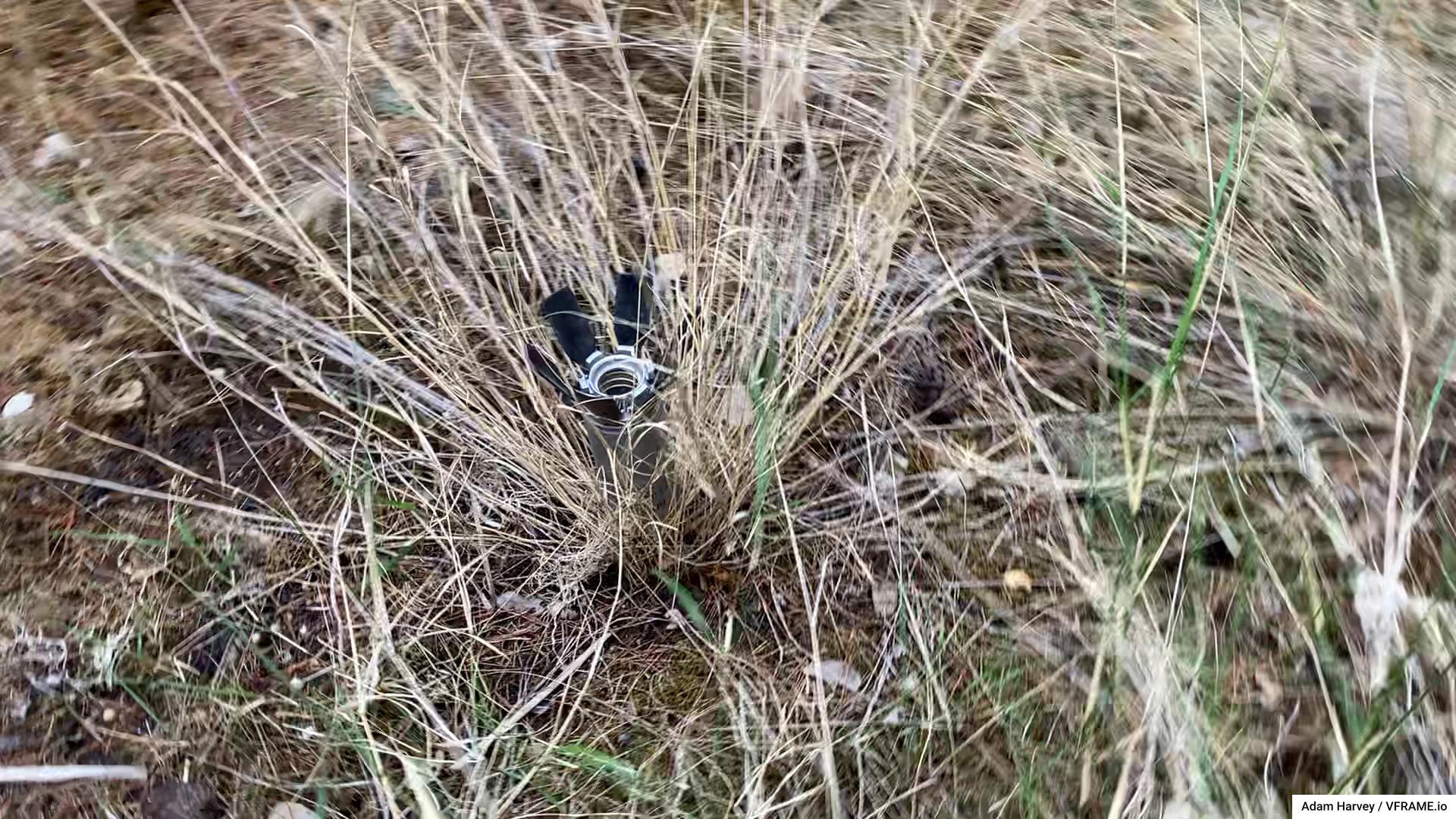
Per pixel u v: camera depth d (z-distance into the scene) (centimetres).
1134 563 124
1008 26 159
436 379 132
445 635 130
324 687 127
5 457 136
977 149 157
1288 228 150
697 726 126
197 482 137
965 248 153
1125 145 158
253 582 132
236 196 153
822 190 152
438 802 121
